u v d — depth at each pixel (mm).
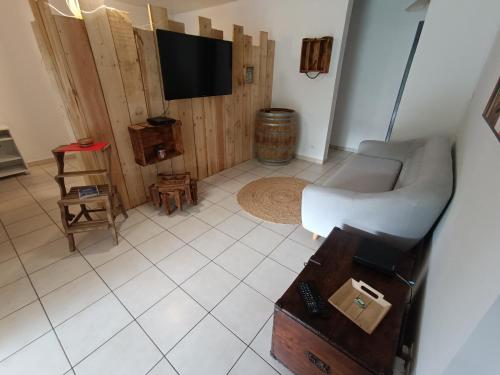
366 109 4051
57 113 3645
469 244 766
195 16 4348
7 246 1982
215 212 2504
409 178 1846
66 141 3826
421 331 968
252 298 1581
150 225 2277
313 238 2129
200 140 3014
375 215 1555
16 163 3393
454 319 657
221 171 3518
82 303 1520
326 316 984
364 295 1094
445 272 911
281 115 3371
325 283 1159
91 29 1820
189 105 2719
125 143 2285
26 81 3295
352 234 1506
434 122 2533
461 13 2109
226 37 4047
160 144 2488
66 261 1838
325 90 3396
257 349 1298
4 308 1479
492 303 486
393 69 3611
